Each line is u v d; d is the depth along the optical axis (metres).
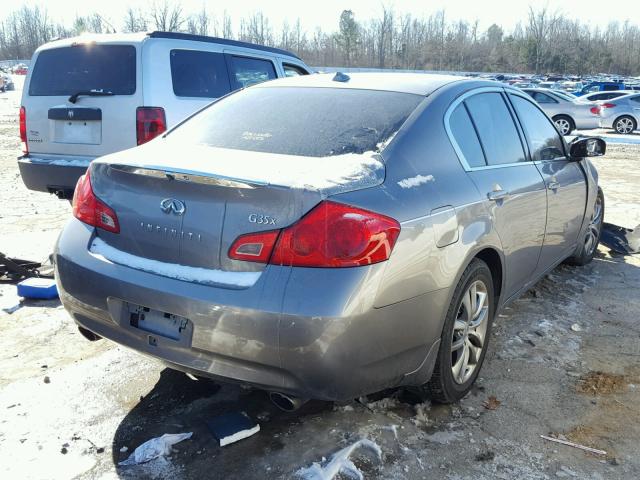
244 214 2.29
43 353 3.47
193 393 3.06
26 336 3.68
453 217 2.69
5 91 40.06
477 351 3.11
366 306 2.24
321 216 2.21
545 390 3.17
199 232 2.37
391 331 2.38
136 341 2.53
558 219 4.10
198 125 3.23
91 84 5.46
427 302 2.54
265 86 3.53
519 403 3.03
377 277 2.27
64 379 3.17
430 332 2.60
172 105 5.47
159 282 2.39
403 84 3.21
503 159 3.45
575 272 5.20
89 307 2.64
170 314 2.41
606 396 3.12
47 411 2.87
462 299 2.87
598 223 5.40
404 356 2.50
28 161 5.66
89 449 2.61
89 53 5.51
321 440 2.69
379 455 2.58
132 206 2.56
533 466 2.54
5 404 2.92
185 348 2.38
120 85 5.35
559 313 4.23
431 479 2.45
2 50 89.44
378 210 2.33
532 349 3.64
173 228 2.43
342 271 2.21
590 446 2.70
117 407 2.93
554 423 2.87
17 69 63.59
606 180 10.59
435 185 2.70
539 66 83.06
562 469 2.53
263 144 2.85
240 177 2.30
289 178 2.29
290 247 2.21
